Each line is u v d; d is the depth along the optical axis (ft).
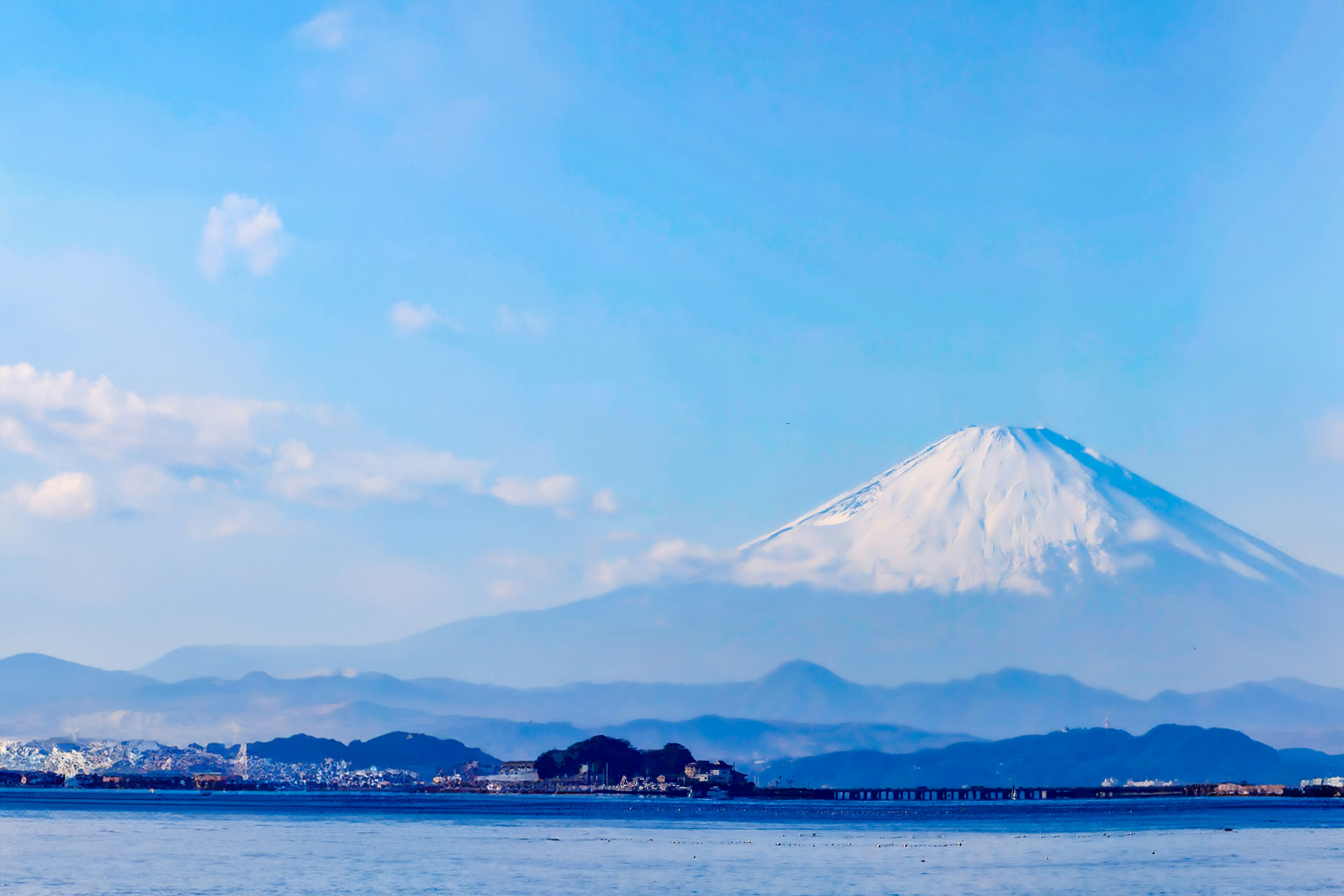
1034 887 444.55
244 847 590.96
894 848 622.95
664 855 566.77
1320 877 477.36
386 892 421.59
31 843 604.90
